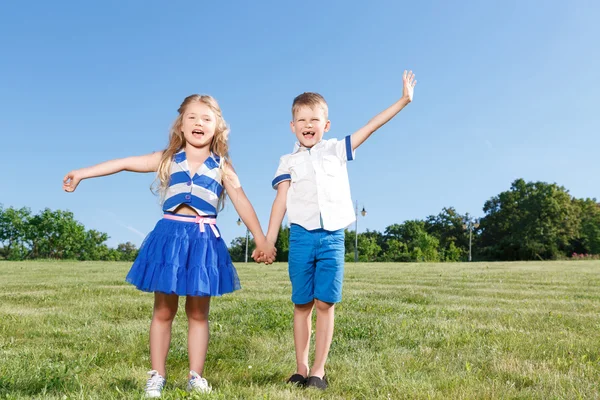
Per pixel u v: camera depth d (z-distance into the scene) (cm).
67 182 301
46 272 1781
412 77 356
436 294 916
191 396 263
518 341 454
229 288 303
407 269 2011
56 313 645
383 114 353
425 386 314
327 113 366
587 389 305
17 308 706
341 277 337
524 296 895
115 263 2855
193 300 306
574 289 1040
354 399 291
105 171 308
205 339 311
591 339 472
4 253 5078
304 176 344
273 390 297
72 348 436
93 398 271
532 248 5975
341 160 350
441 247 6862
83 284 1148
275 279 1347
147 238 303
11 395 273
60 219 5184
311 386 311
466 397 291
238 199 324
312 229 334
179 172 310
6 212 5038
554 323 570
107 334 495
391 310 679
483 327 535
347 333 502
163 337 305
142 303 745
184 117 316
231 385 306
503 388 311
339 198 341
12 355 389
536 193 6338
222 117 328
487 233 6844
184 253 291
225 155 328
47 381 303
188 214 305
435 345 451
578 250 6256
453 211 7181
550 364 374
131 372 347
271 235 342
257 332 507
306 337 343
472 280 1309
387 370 362
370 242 5219
